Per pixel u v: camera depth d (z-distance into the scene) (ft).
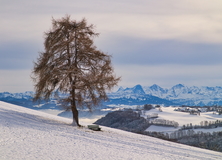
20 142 59.72
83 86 100.37
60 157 52.31
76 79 103.91
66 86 102.27
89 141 75.97
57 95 104.88
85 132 94.43
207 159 84.58
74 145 66.54
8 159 45.50
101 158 57.00
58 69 101.91
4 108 127.44
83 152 60.13
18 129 74.90
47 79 103.30
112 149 69.72
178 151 92.07
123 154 65.31
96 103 103.96
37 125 89.61
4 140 59.31
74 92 103.14
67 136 77.77
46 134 75.10
